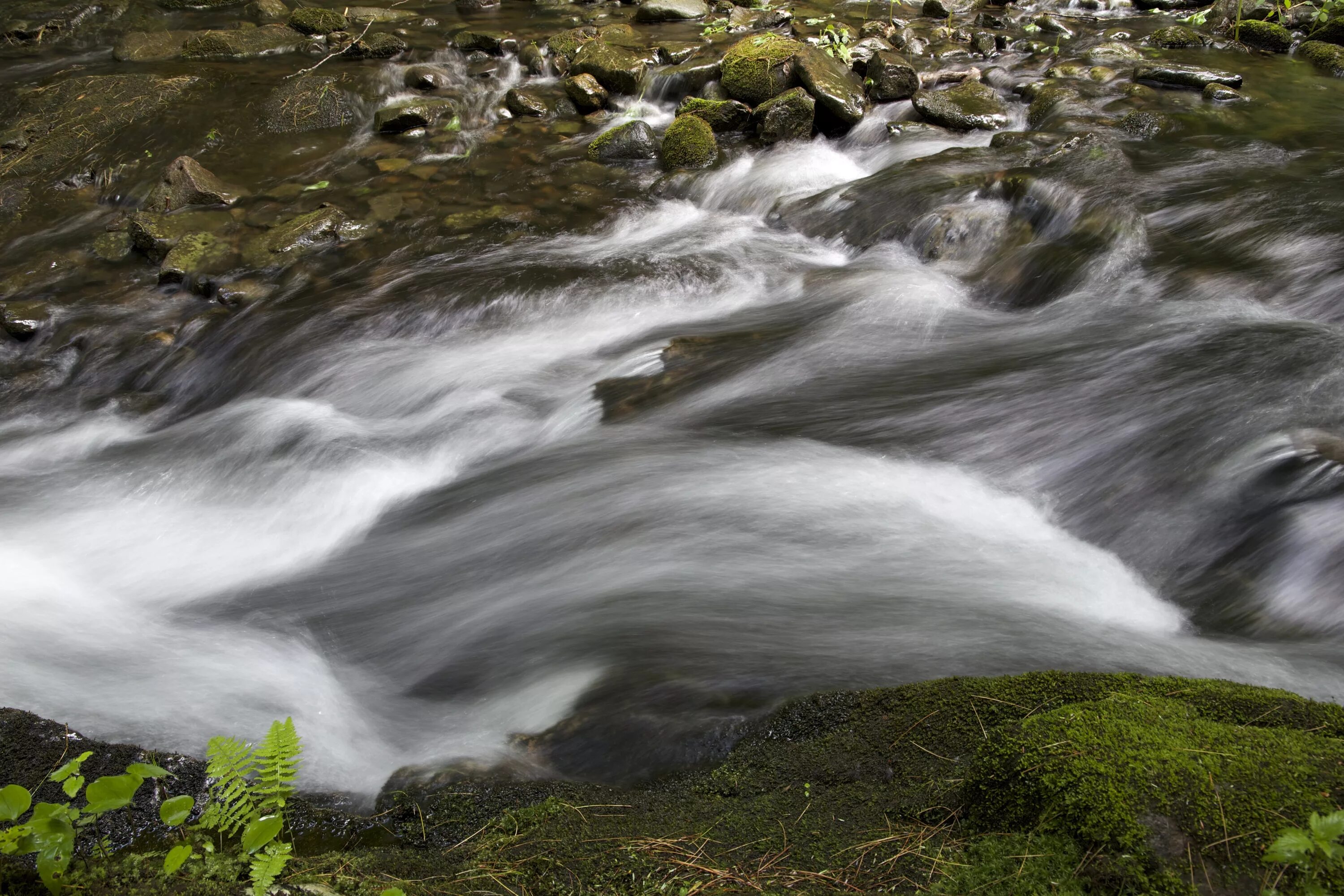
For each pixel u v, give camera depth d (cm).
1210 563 435
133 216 873
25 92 1108
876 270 735
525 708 373
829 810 273
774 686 352
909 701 310
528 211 896
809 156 975
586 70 1148
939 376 592
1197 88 996
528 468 563
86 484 597
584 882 250
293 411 648
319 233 841
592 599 436
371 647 440
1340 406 479
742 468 530
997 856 233
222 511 571
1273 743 246
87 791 244
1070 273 670
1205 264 651
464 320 732
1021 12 1334
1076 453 507
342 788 333
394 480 579
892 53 1077
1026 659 366
